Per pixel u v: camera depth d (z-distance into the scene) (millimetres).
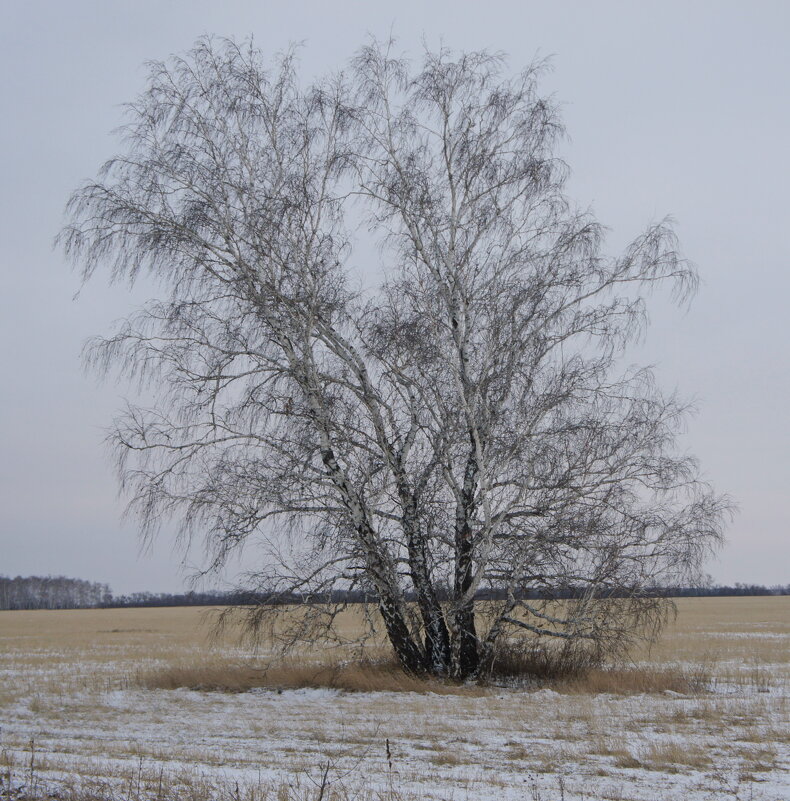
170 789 9180
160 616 101500
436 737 13711
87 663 31125
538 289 20766
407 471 20938
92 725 15562
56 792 8875
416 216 21406
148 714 17125
